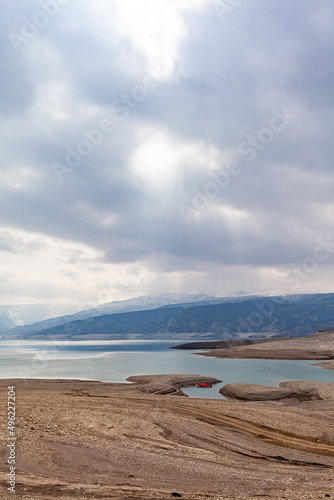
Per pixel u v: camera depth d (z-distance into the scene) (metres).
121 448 19.86
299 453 22.31
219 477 16.28
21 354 151.00
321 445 24.20
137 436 22.77
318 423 29.34
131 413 28.73
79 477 14.97
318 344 149.38
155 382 60.16
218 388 58.84
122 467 16.80
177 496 12.67
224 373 79.19
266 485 15.39
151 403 34.16
